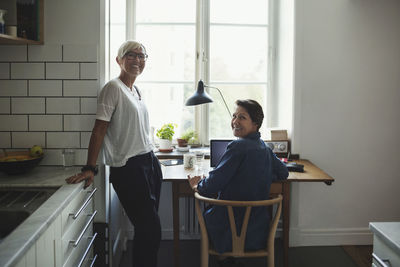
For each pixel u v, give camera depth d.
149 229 1.76
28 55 1.80
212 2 2.71
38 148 1.77
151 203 1.77
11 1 1.71
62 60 1.81
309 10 2.40
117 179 1.74
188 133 2.71
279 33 2.71
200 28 2.70
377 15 2.43
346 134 2.50
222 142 2.21
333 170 2.52
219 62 2.75
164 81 2.74
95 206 1.88
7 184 1.52
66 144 1.85
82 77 1.82
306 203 2.54
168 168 2.20
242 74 2.77
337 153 2.51
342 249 2.52
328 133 2.49
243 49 2.76
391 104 2.49
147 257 1.79
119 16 2.26
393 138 2.52
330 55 2.44
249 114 1.67
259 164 1.61
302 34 2.41
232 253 1.63
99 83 1.83
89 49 1.81
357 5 2.42
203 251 1.69
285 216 2.08
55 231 1.21
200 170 2.14
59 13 1.80
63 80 1.82
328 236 2.57
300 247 2.55
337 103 2.47
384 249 1.05
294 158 2.49
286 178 1.88
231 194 1.64
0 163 1.60
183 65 2.74
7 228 1.33
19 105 1.82
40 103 1.83
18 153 1.78
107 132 1.76
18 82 1.81
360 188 2.55
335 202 2.55
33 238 0.97
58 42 1.81
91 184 1.75
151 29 2.71
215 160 2.20
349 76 2.46
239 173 1.61
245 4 2.73
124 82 1.79
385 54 2.46
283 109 2.65
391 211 2.57
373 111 2.49
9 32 1.64
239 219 1.68
